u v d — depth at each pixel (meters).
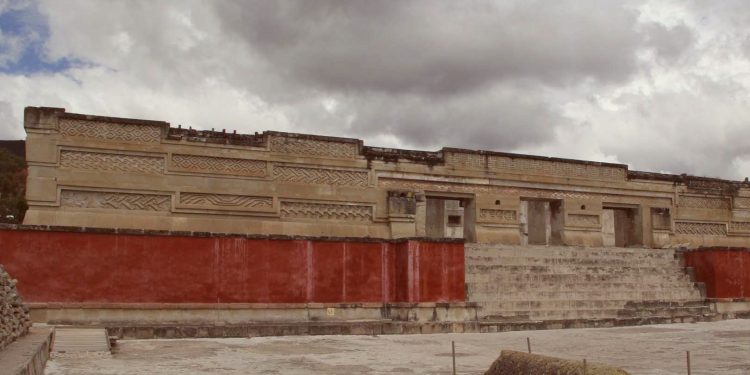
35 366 9.48
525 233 35.97
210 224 22.36
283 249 19.48
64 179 20.78
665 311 22.69
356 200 24.69
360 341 16.72
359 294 20.11
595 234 28.86
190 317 18.30
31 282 17.06
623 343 16.30
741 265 24.91
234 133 23.17
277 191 23.50
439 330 18.92
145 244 18.20
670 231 30.11
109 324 17.30
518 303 21.09
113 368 11.72
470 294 21.02
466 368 12.28
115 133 21.56
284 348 15.13
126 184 21.47
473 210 26.88
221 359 13.19
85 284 17.53
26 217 20.17
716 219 31.44
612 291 23.06
